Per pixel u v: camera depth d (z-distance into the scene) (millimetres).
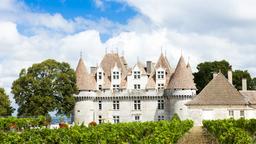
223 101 89562
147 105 116062
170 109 113625
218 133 54969
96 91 116500
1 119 73312
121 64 120562
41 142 45469
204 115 89938
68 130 50188
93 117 115812
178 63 114438
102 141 41688
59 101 104188
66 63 105625
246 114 89125
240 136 41344
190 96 112000
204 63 142125
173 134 45688
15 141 45219
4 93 114062
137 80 117500
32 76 102062
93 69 120812
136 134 53062
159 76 117562
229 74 100000
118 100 116625
